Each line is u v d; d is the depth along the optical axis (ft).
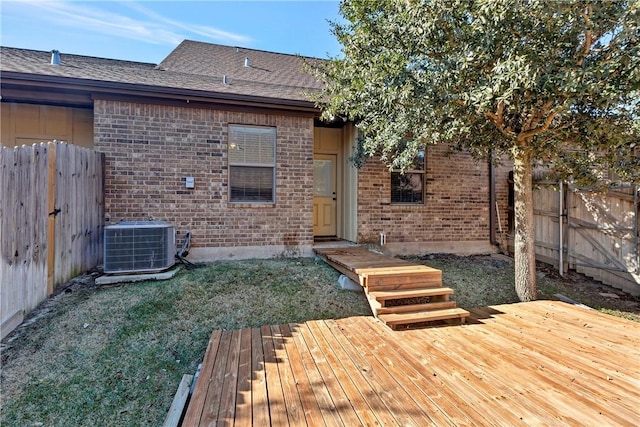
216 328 12.05
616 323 12.19
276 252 21.03
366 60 14.56
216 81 22.91
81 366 9.35
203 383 7.82
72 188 14.93
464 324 12.15
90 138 20.58
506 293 17.33
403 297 13.01
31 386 8.41
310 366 8.69
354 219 23.16
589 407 6.91
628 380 8.07
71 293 13.56
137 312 12.39
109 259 15.26
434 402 7.04
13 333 10.44
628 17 9.64
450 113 12.96
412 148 15.39
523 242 16.08
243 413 6.65
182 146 19.31
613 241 18.98
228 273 16.94
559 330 11.48
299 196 21.52
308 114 21.48
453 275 19.61
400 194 24.04
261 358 9.16
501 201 26.50
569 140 15.89
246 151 20.59
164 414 7.84
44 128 19.80
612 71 10.64
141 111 18.61
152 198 18.84
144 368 9.51
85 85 17.13
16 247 10.75
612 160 15.49
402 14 12.49
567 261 21.40
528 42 11.64
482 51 11.66
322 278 16.98
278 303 14.16
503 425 6.28
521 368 8.64
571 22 11.02
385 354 9.45
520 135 14.78
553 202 22.25
